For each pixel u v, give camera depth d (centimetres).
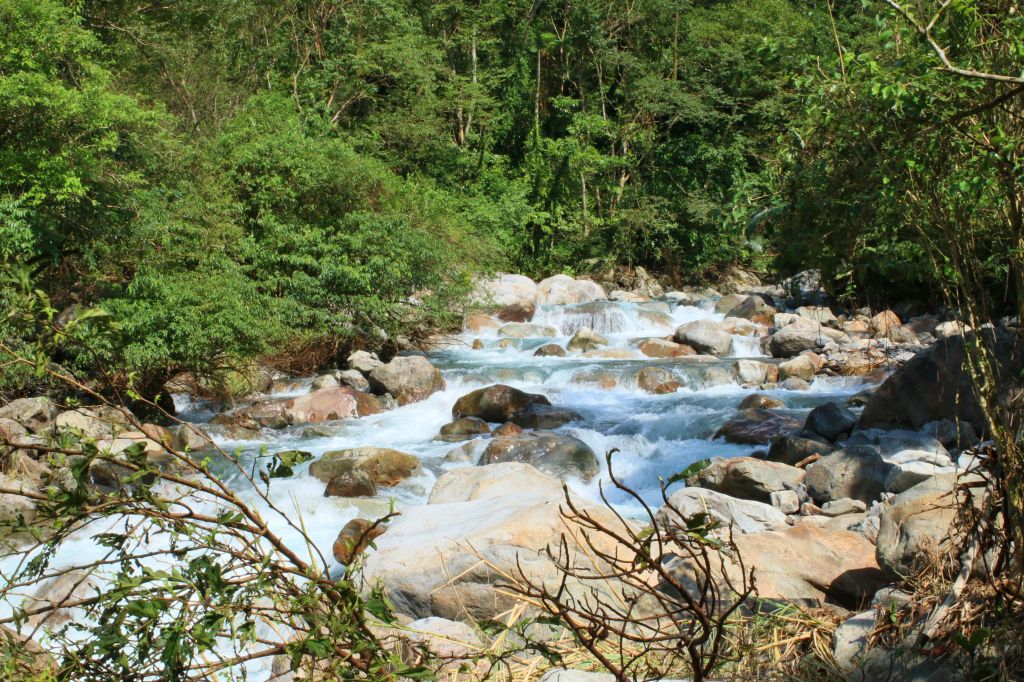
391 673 249
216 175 1927
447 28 3500
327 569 261
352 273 1777
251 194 1972
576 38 3497
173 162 1823
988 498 341
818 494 799
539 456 1070
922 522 407
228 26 2703
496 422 1362
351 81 2952
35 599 244
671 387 1542
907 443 885
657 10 3534
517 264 3266
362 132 2939
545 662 357
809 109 421
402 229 1914
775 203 468
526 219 3228
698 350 1905
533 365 1744
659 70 3600
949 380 942
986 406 328
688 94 3409
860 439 941
